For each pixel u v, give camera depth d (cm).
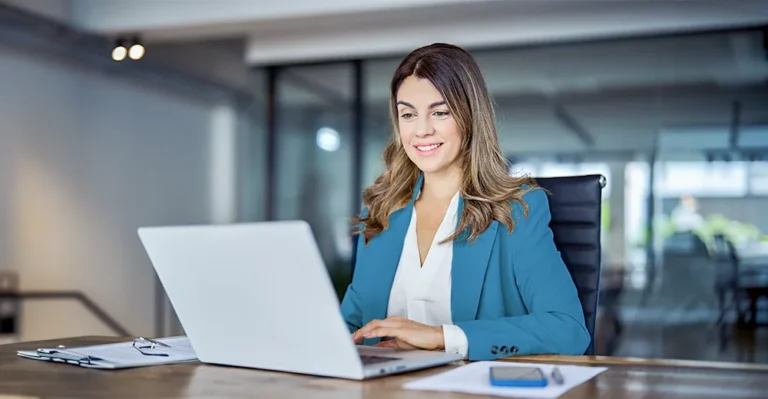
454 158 176
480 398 101
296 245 108
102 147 632
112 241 642
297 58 595
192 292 126
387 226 182
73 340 166
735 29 495
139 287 670
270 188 616
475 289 166
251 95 633
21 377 119
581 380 112
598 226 177
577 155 526
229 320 124
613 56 521
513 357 138
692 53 505
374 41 569
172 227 122
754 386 108
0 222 536
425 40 552
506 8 495
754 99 491
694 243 499
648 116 512
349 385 110
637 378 114
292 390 107
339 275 596
